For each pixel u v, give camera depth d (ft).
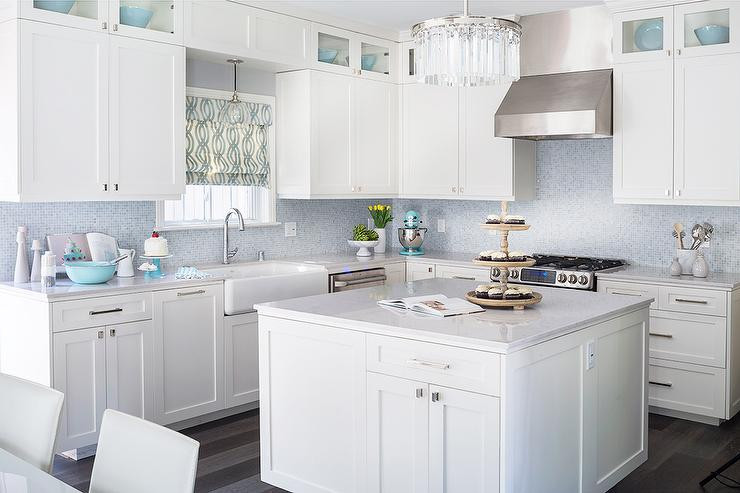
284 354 11.00
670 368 15.48
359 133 18.84
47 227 14.30
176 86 14.67
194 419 15.07
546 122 16.26
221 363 15.16
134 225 15.65
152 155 14.35
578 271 16.31
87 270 13.38
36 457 7.31
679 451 13.62
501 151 18.10
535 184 19.11
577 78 16.79
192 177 16.48
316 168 17.78
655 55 15.74
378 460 9.98
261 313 11.21
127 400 13.58
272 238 18.58
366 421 10.06
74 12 13.12
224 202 17.76
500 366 8.70
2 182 12.87
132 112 13.98
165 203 16.47
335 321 10.23
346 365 10.24
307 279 16.63
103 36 13.47
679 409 15.42
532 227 19.30
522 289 11.28
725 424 15.14
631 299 11.80
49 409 7.35
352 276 17.80
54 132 12.91
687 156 15.47
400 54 19.83
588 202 18.31
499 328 9.48
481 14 17.35
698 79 15.25
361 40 18.74
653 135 15.85
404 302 10.94
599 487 10.85
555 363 9.68
